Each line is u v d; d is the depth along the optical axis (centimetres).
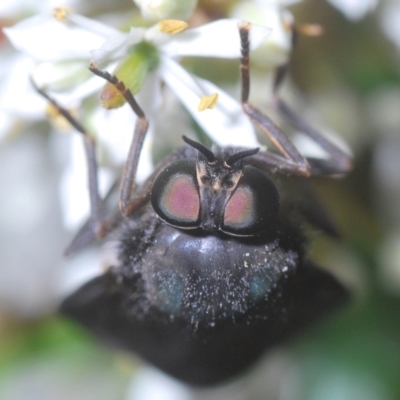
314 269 7
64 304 8
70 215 8
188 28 7
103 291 8
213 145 7
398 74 8
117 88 7
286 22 7
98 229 7
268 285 7
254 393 9
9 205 9
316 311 7
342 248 8
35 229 9
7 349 9
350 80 8
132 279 7
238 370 8
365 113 8
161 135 7
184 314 7
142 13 7
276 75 7
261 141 7
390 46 8
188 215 7
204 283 7
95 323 8
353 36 8
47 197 9
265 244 7
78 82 7
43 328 9
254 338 7
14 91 7
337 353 8
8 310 9
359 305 8
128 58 7
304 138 8
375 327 8
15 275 9
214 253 7
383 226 8
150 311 7
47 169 8
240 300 7
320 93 8
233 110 7
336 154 7
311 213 7
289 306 7
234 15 7
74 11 7
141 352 8
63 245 9
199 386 8
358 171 8
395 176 8
